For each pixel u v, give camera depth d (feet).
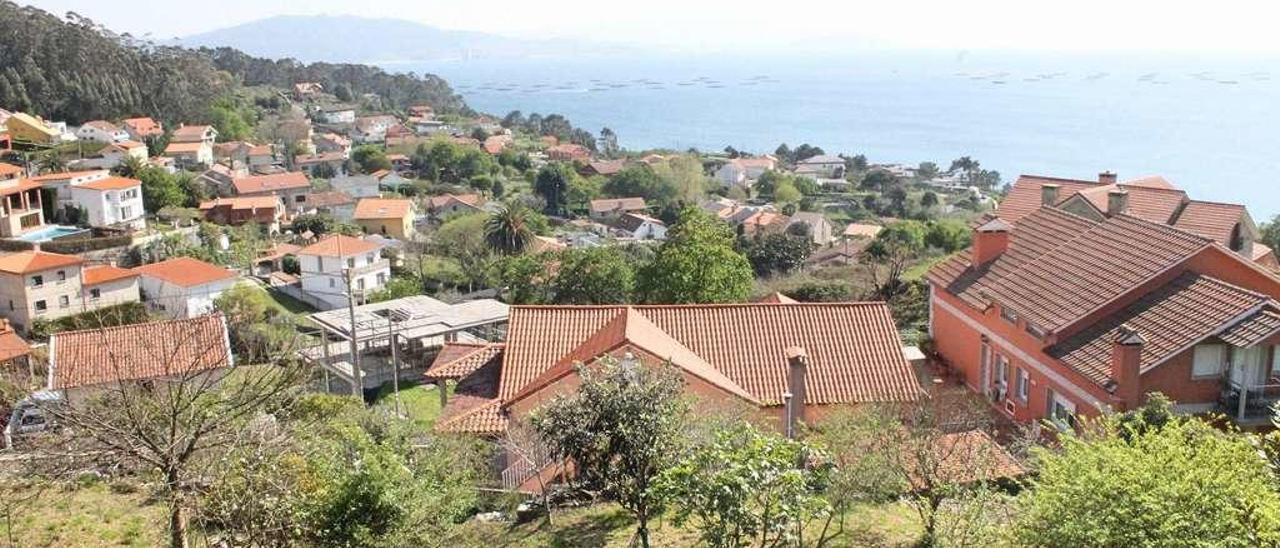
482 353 86.33
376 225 318.65
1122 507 39.01
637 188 447.01
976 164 573.33
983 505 47.42
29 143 341.00
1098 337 79.92
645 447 46.70
